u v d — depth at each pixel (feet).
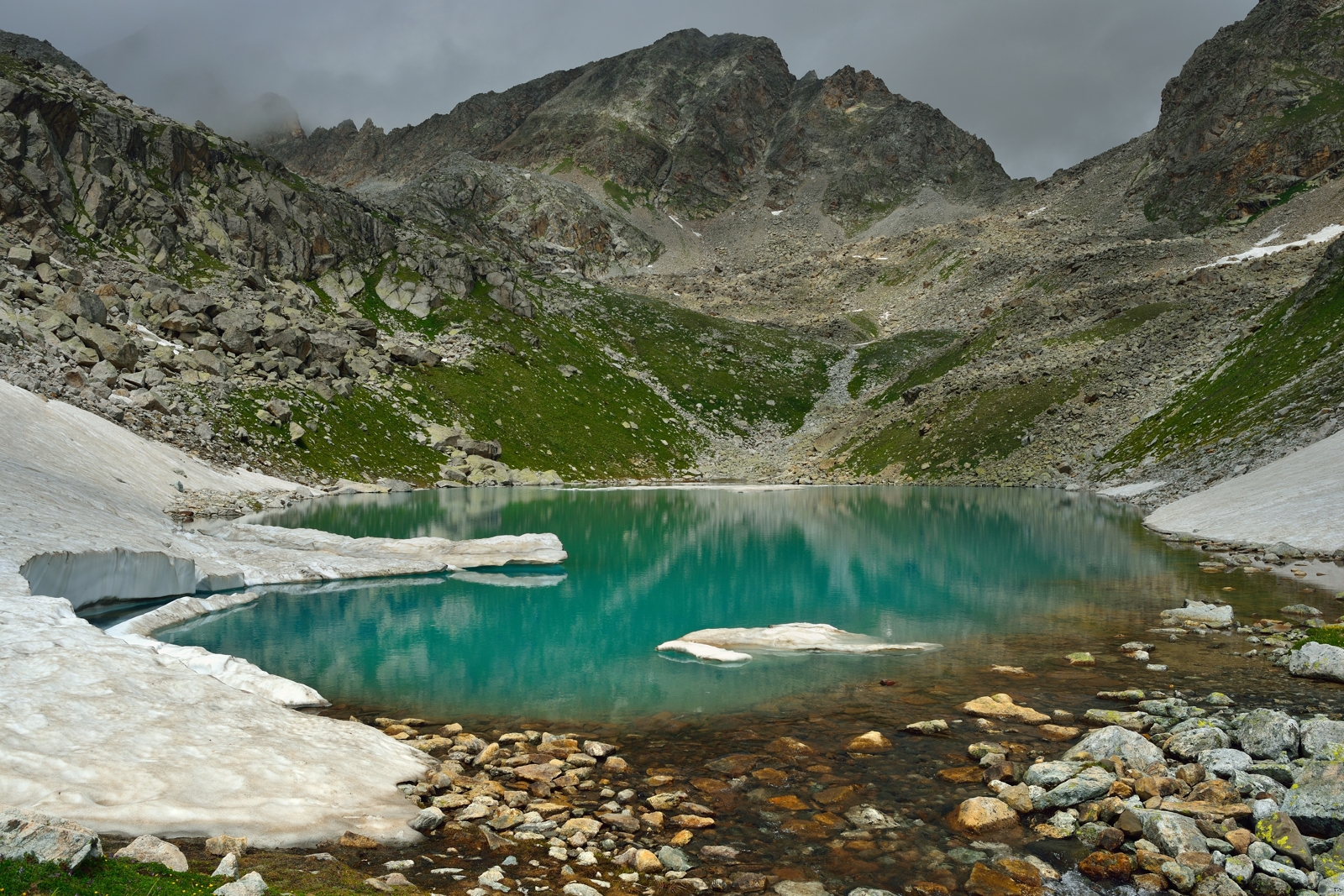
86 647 63.52
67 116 433.07
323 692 80.94
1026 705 72.38
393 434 419.54
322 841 44.14
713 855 45.57
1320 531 151.02
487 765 60.23
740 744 65.00
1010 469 392.06
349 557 159.53
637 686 83.25
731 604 127.75
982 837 47.60
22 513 107.55
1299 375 252.83
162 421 289.33
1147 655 87.30
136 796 44.16
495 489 396.78
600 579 151.02
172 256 444.96
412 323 568.41
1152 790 51.06
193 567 127.34
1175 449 300.20
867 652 95.25
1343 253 305.12
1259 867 42.19
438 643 103.14
